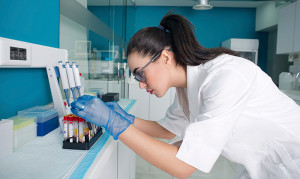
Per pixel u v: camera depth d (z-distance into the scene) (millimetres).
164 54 884
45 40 1431
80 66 2086
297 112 925
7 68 1089
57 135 1083
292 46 3936
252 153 926
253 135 888
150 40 865
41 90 1423
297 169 859
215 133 723
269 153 906
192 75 921
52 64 1402
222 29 6609
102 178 1101
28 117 1070
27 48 1135
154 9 6570
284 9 4211
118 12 3838
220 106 729
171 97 4730
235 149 930
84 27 2160
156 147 755
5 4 1059
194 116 1068
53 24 1530
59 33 1618
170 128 1231
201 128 736
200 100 875
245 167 980
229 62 819
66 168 724
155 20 6586
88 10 2268
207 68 873
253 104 844
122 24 4270
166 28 957
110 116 787
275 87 933
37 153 851
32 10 1279
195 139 735
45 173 688
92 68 2432
